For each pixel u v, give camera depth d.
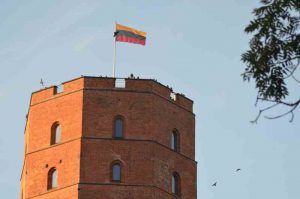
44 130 161.88
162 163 157.50
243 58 55.59
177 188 159.62
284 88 54.84
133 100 159.75
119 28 165.88
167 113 162.38
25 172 161.50
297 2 54.28
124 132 157.62
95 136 156.75
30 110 165.38
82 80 161.12
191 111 167.62
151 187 153.75
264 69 55.06
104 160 155.00
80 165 154.38
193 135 166.12
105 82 160.62
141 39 165.75
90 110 158.50
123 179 154.00
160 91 162.50
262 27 54.88
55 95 163.12
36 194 157.50
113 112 158.75
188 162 162.75
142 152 156.25
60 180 155.62
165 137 160.12
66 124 159.62
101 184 153.12
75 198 151.88
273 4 54.69
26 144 165.75
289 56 54.62
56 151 158.50
